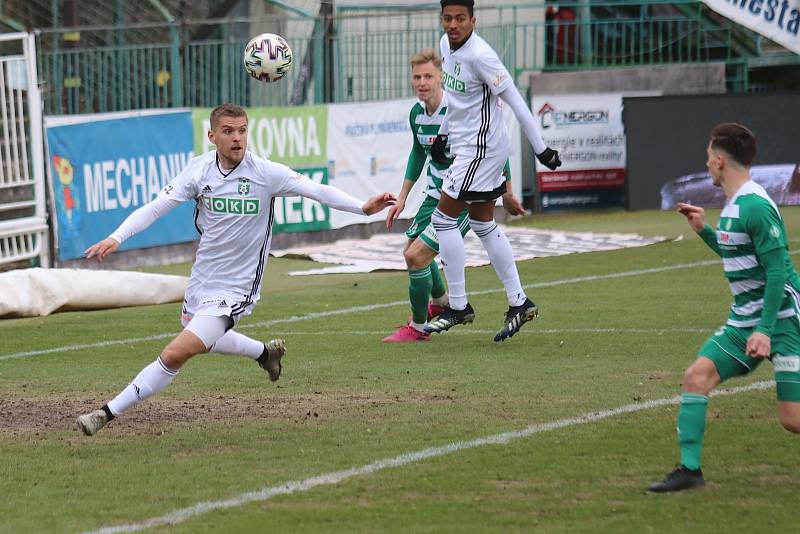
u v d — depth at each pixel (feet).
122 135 184.34
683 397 64.49
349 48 233.96
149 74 214.90
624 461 70.38
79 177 178.91
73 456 75.41
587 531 57.67
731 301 133.90
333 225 211.41
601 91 241.76
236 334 87.66
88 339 124.36
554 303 136.87
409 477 68.18
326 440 77.82
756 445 73.26
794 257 169.17
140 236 187.01
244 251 80.53
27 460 74.59
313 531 58.80
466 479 67.46
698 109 240.32
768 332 60.49
